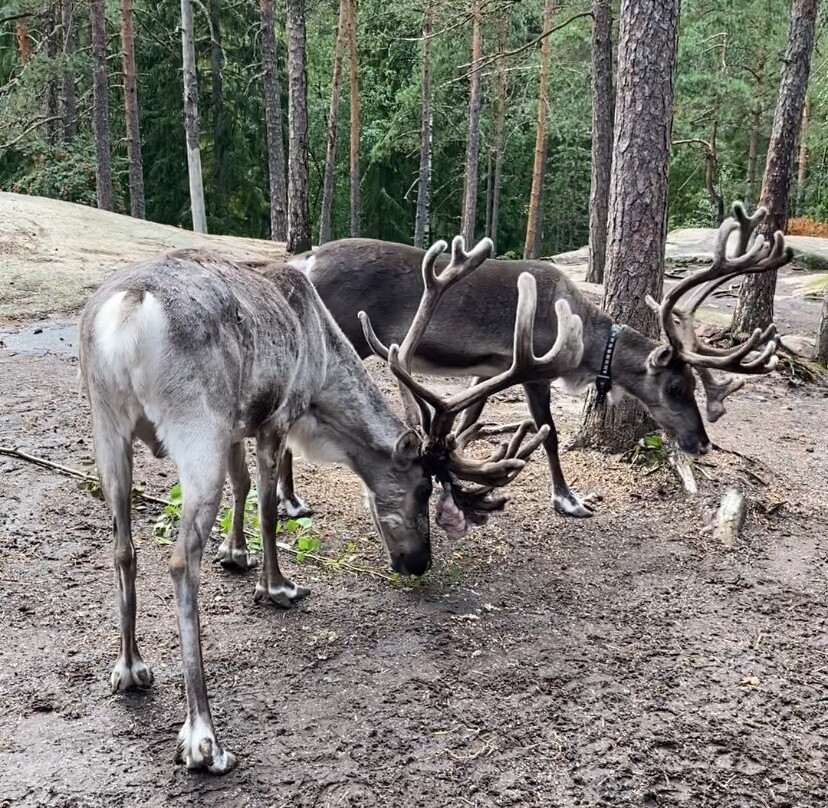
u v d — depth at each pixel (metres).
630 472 6.28
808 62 9.76
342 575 4.68
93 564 4.53
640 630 4.33
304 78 16.09
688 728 3.54
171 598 4.25
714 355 5.85
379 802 3.01
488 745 3.35
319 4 25.41
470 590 4.63
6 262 12.73
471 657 3.97
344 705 3.54
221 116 28.34
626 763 3.30
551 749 3.36
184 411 3.10
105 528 4.93
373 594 4.50
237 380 3.35
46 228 14.68
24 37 23.23
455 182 33.91
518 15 20.56
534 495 5.94
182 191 29.27
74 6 24.28
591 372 5.94
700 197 30.94
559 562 5.04
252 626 4.08
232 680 3.64
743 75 22.81
